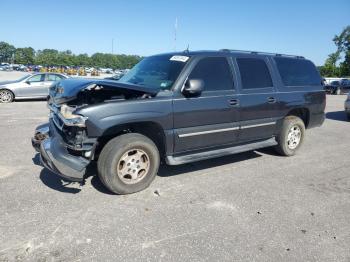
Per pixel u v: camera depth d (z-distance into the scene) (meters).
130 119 4.25
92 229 3.55
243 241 3.44
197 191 4.68
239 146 5.73
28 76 15.22
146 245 3.30
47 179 4.89
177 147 4.82
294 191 4.82
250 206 4.26
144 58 5.92
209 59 5.13
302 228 3.75
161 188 4.73
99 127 4.07
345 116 13.72
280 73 6.23
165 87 4.74
